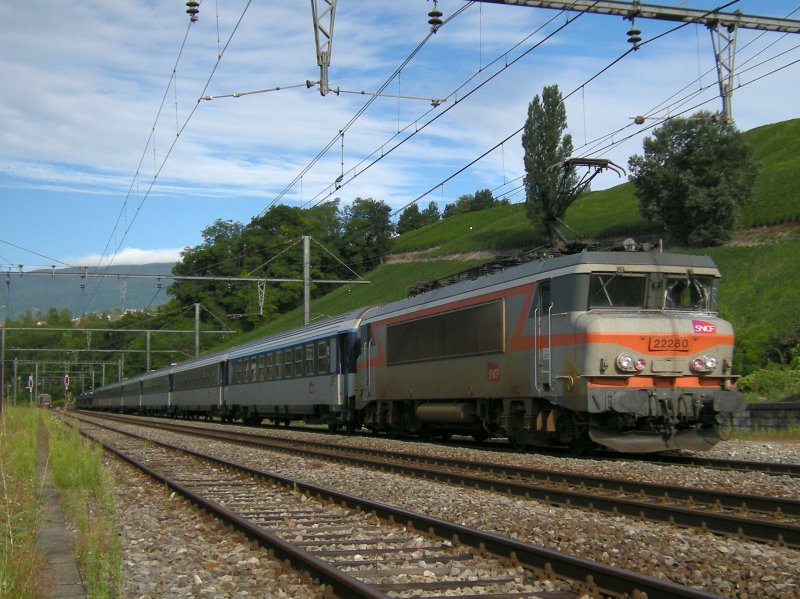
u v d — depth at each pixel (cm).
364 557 809
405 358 2250
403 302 2319
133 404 6588
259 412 3569
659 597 595
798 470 1308
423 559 785
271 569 775
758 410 2247
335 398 2722
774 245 5150
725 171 5659
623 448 1517
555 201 1823
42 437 2645
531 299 1691
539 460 1578
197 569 785
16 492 1091
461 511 1059
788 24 1931
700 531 877
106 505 1041
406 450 1959
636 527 906
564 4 1630
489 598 638
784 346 3375
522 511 1039
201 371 4494
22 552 751
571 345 1553
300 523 1020
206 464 1817
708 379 1561
